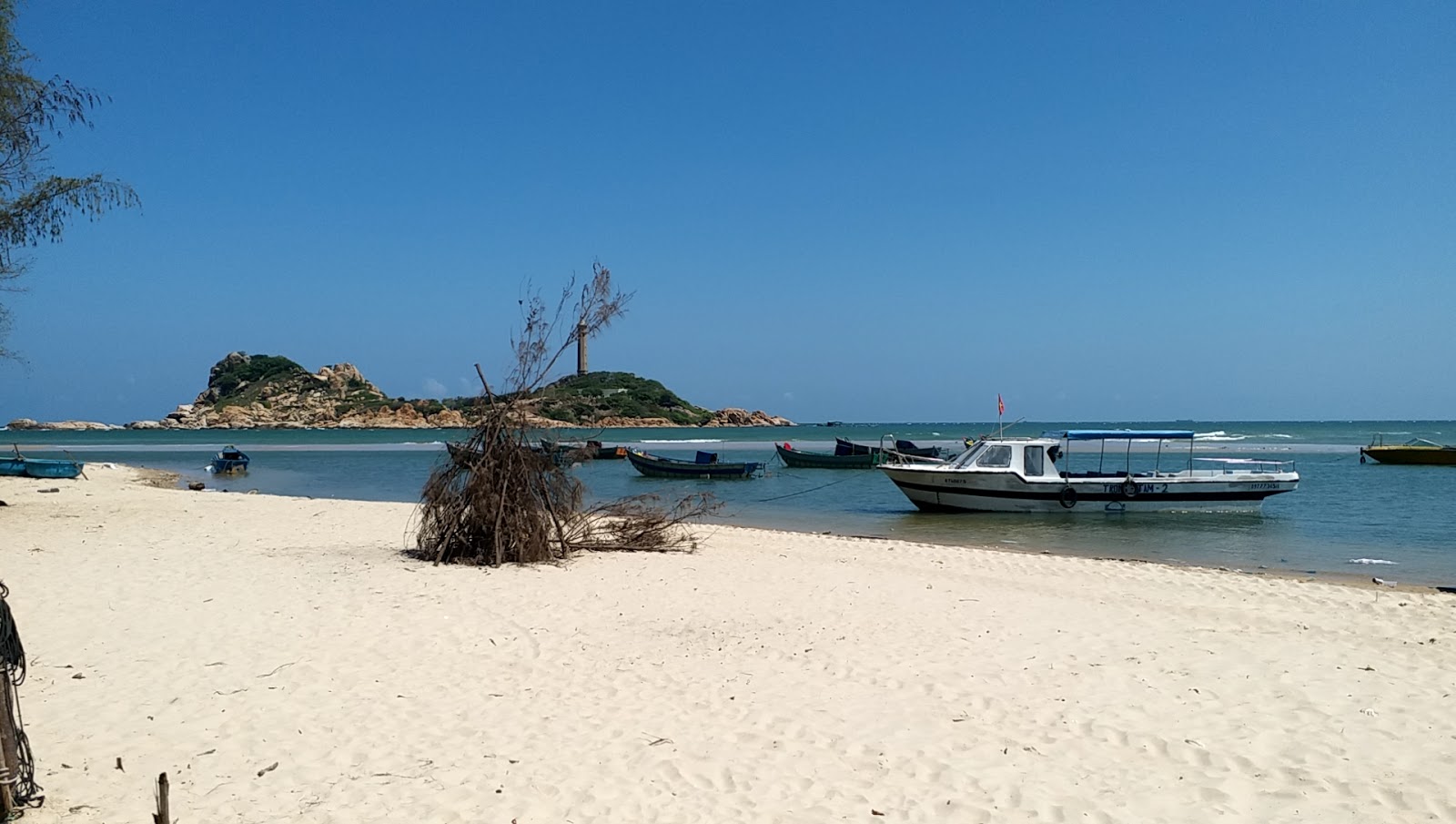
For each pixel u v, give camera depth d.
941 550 17.72
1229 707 7.33
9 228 16.89
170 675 7.82
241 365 185.25
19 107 16.45
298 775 5.76
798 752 6.28
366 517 20.67
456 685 7.71
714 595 11.77
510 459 14.27
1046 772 5.98
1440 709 7.27
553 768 5.94
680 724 6.82
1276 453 63.00
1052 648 9.16
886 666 8.46
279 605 10.69
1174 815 5.38
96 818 5.02
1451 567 17.12
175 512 21.30
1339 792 5.69
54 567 13.06
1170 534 22.41
